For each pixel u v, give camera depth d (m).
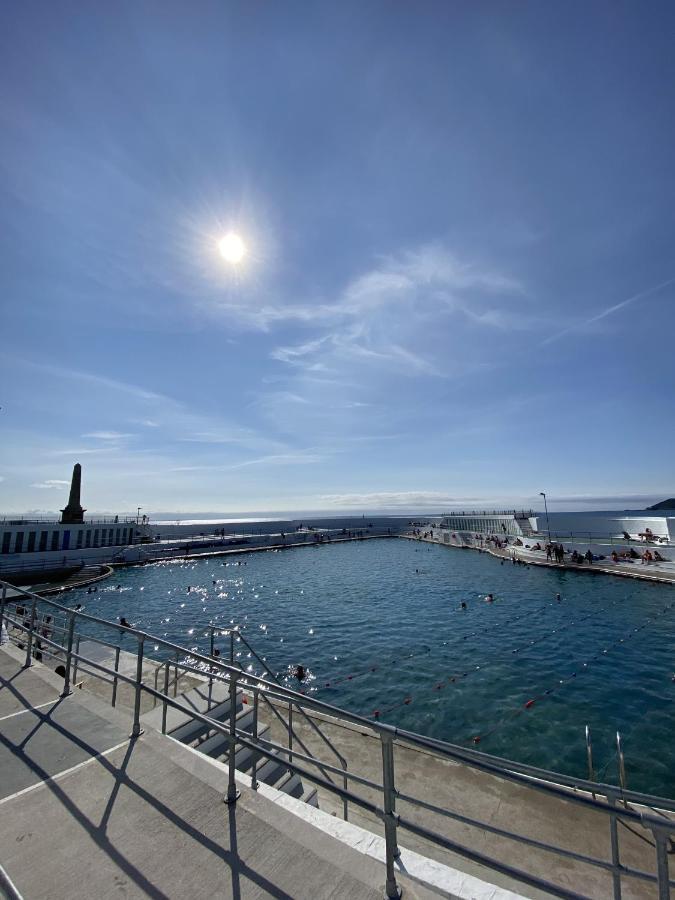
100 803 3.51
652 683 15.45
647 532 44.00
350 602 31.64
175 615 28.62
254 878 2.78
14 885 2.72
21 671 6.47
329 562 55.03
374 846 3.18
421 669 17.73
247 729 6.50
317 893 2.67
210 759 4.20
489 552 54.00
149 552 54.78
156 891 2.69
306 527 95.38
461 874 2.86
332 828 3.37
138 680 4.64
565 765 10.65
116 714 5.09
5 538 44.59
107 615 28.69
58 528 49.41
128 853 2.98
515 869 2.28
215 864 2.90
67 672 5.68
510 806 6.66
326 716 9.79
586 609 26.27
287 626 25.50
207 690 7.10
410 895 2.66
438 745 2.58
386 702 14.71
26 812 3.39
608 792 2.89
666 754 10.85
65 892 2.68
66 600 33.41
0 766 4.01
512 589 33.38
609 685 15.42
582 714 13.27
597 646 19.78
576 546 44.41
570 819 6.38
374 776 7.57
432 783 7.26
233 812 3.41
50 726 4.79
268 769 5.78
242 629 24.98
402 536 90.00
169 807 3.47
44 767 4.00
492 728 12.64
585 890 5.11
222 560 56.31
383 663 18.59
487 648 20.16
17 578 38.44
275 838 3.14
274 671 17.91
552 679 16.19
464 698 14.75
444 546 69.38
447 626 24.27
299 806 3.65
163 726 5.41
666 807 2.70
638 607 25.94
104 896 2.65
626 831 6.09
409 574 43.81
